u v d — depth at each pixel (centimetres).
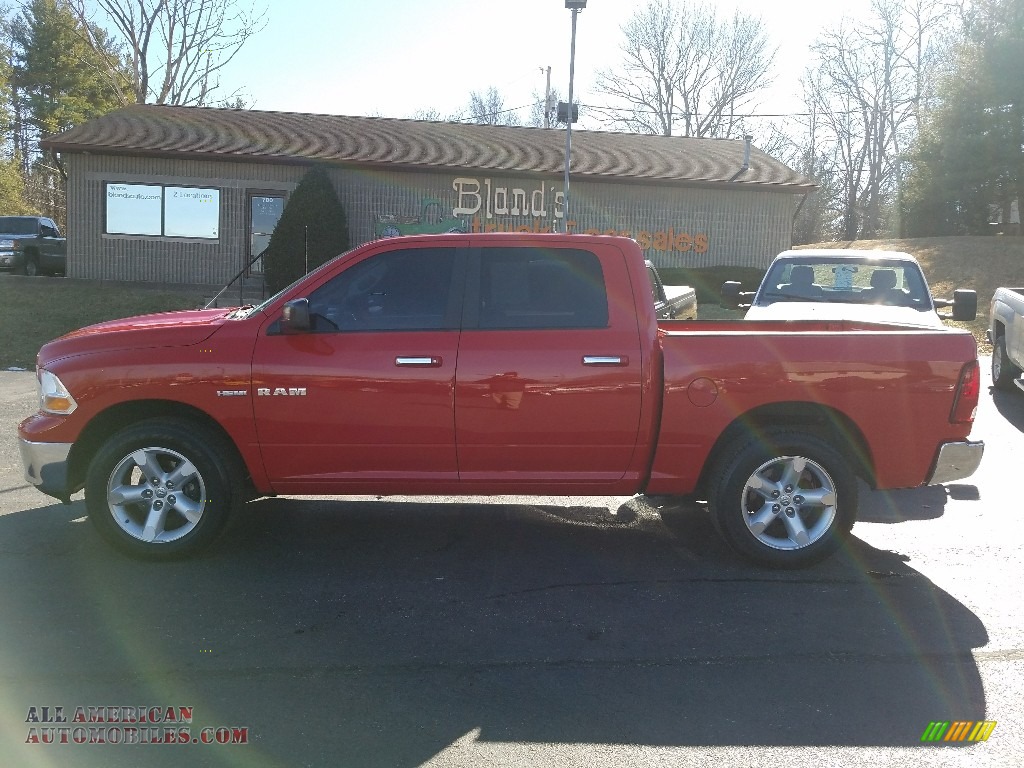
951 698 408
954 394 563
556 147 2617
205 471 563
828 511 570
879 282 1079
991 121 3244
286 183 2338
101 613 492
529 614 500
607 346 560
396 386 555
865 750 363
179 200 2323
